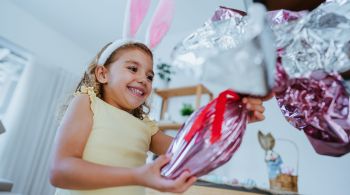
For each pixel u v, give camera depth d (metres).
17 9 2.25
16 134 2.17
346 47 0.33
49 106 2.38
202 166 0.37
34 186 2.14
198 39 0.36
